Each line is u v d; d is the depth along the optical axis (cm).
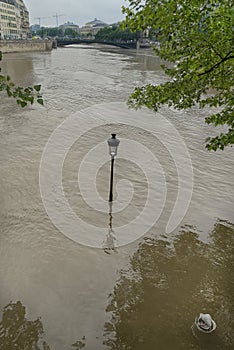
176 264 886
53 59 7806
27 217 1059
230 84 734
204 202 1209
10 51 9200
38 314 704
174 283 816
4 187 1238
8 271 825
